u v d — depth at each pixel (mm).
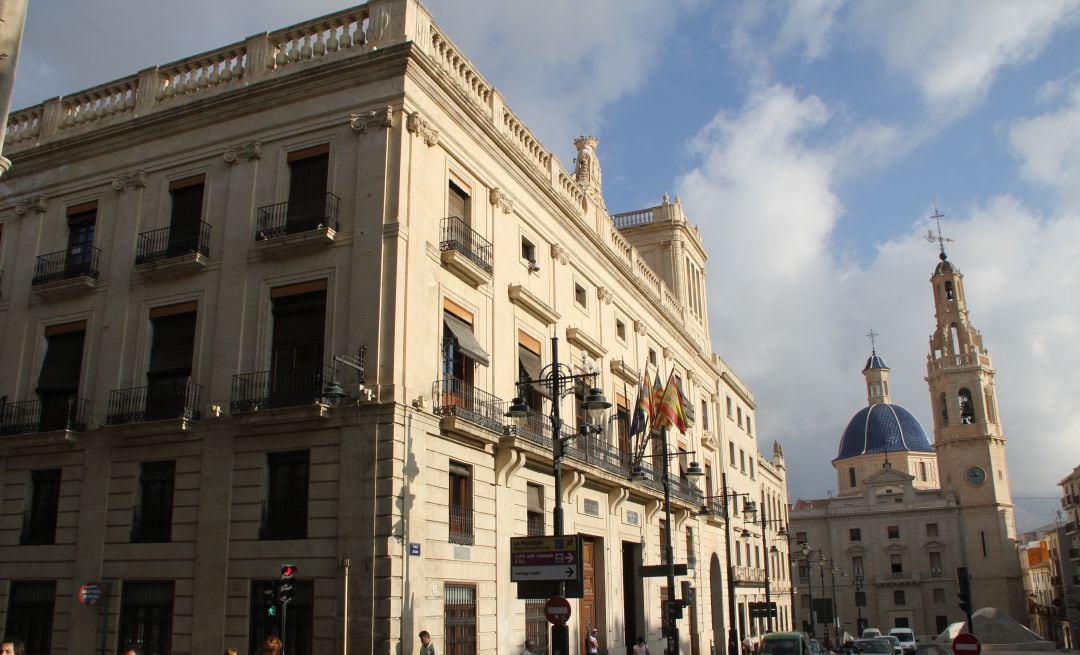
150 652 19000
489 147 23859
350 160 20156
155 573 19312
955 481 93188
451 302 21172
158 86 23359
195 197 22062
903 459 109000
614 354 32406
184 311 21078
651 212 45594
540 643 23297
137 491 20234
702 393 45938
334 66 20641
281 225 20375
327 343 19016
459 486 20312
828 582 95875
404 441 18062
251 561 18344
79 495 20812
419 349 19219
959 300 97500
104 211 23016
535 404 25094
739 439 54500
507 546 21859
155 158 22688
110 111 23891
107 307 22016
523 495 23141
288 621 17734
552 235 27922
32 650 20328
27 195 24312
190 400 19969
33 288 22703
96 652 19328
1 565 21188
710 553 42844
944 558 91438
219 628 18219
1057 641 92562
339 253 19562
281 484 18781
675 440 38062
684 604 24938
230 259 20750
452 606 19281
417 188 20000
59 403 21891
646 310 37188
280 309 20000
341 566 17359
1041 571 110938
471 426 19906
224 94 21719
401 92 20078
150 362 21188
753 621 55281
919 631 90188
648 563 32281
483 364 21406
